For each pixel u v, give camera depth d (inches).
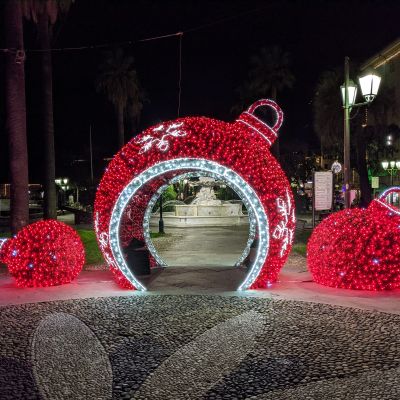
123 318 280.7
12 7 528.7
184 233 854.5
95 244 657.0
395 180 1508.4
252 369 202.8
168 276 409.7
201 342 237.1
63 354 223.3
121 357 218.7
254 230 456.8
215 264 481.4
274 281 363.3
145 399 176.4
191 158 339.3
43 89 749.9
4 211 1494.8
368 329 254.1
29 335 252.1
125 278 357.1
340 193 1393.9
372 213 367.9
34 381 193.6
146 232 459.8
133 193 347.6
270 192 344.8
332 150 1492.4
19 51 530.3
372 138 1211.2
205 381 191.3
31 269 369.1
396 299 317.7
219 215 1072.8
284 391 181.2
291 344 232.5
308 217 1247.5
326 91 1101.7
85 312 295.1
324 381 189.6
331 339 238.8
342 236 350.3
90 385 189.0
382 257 338.6
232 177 339.9
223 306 304.7
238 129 358.9
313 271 369.4
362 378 191.8
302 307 299.7
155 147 345.7
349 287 346.9
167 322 271.4
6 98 536.7
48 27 751.1
